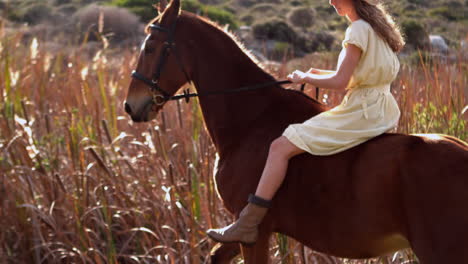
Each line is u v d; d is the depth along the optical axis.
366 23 3.22
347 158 3.19
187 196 4.71
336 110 3.29
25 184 5.00
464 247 2.75
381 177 3.00
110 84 6.18
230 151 3.78
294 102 3.69
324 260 4.41
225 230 3.48
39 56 6.98
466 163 2.85
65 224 4.80
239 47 3.92
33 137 5.37
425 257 2.86
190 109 5.86
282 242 4.20
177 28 3.89
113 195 4.95
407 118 4.98
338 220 3.18
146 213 4.88
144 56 3.93
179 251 4.27
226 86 3.85
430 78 5.47
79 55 7.56
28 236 4.80
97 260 4.31
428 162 2.91
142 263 4.72
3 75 6.27
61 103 6.54
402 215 2.95
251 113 3.76
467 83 5.52
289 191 3.38
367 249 3.17
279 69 6.50
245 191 3.59
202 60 3.87
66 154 5.62
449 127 4.85
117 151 5.21
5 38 6.77
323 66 6.64
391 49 3.31
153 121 6.04
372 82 3.24
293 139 3.28
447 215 2.80
